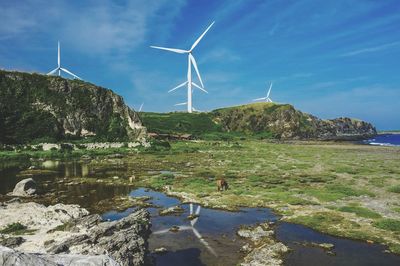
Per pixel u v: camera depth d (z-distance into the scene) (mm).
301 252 30875
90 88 152875
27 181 53938
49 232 32281
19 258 13312
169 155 109812
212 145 148000
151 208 46281
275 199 49250
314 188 56719
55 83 144750
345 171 74688
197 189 56625
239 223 39500
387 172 73625
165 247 32406
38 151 107562
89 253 25391
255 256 29797
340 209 43312
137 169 80312
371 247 31922
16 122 124625
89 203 48688
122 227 32406
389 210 43125
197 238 34781
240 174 72125
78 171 77125
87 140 133625
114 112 152875
